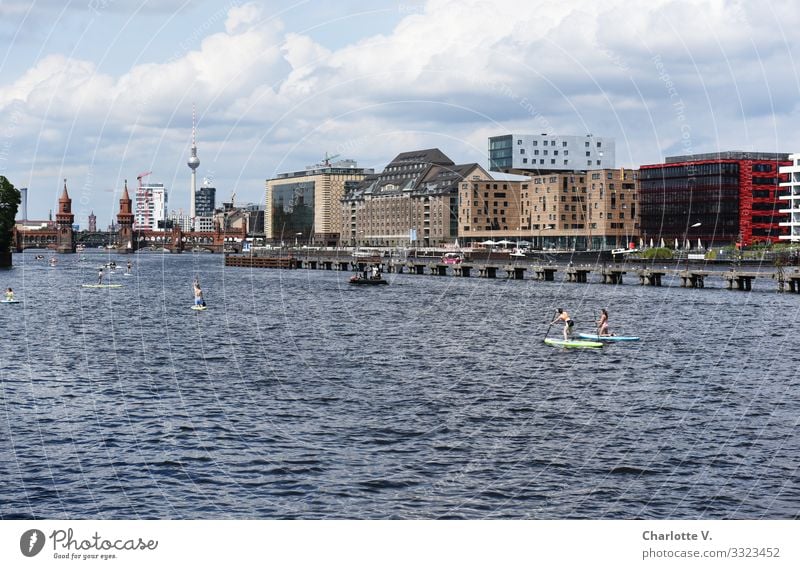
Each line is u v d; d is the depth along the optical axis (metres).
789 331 87.00
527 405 52.25
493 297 134.25
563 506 35.56
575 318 101.31
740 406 51.88
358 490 37.25
